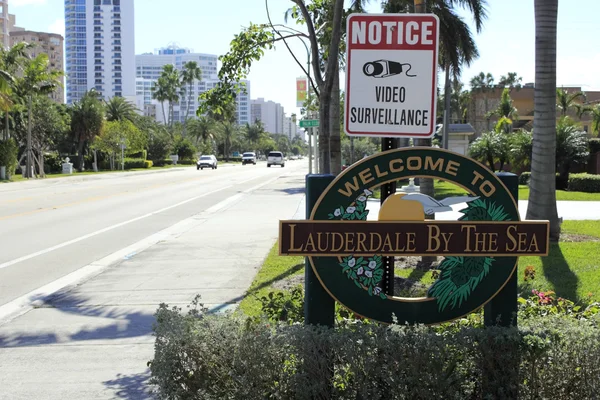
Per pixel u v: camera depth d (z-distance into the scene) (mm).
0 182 38406
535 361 3873
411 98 4430
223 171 60719
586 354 3857
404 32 4422
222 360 3891
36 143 51750
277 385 3816
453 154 4184
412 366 3758
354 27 4441
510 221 4184
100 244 13523
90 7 179250
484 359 3883
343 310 4891
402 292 7059
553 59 11438
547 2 11242
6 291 9117
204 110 10008
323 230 4109
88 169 65812
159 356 3979
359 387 3756
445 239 4156
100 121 61281
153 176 48781
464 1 21266
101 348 6418
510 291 4285
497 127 50219
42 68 43688
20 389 5305
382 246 4137
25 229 15969
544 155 11734
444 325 4574
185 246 12992
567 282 8492
